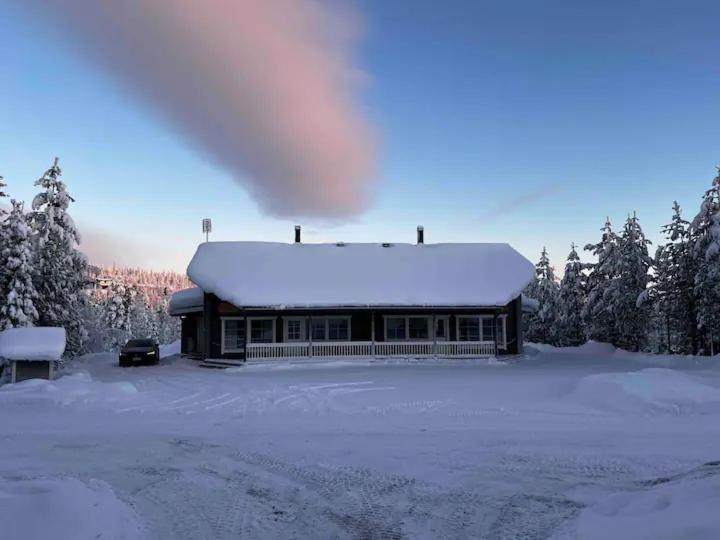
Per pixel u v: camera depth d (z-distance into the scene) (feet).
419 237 132.98
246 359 99.35
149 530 21.29
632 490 25.35
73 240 111.45
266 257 115.03
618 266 135.95
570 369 87.71
